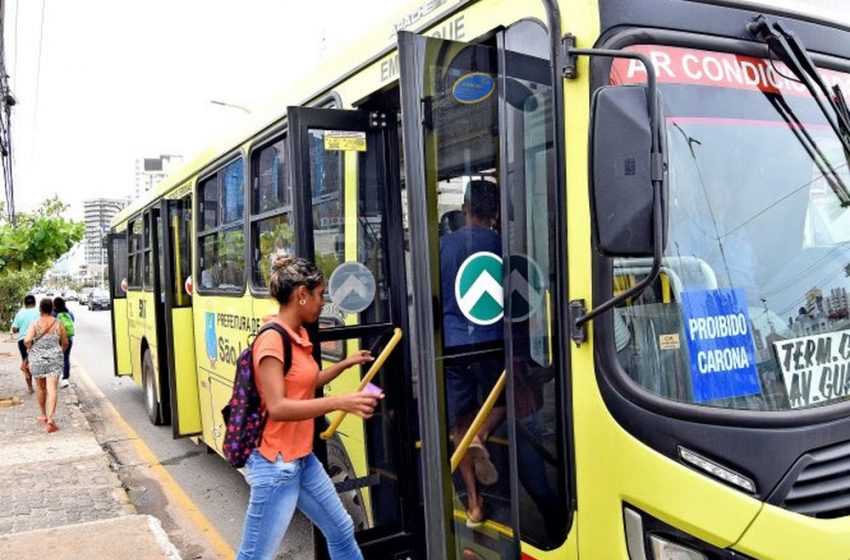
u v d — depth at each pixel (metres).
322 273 3.49
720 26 2.57
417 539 3.84
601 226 2.10
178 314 7.14
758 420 2.27
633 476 2.33
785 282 2.58
